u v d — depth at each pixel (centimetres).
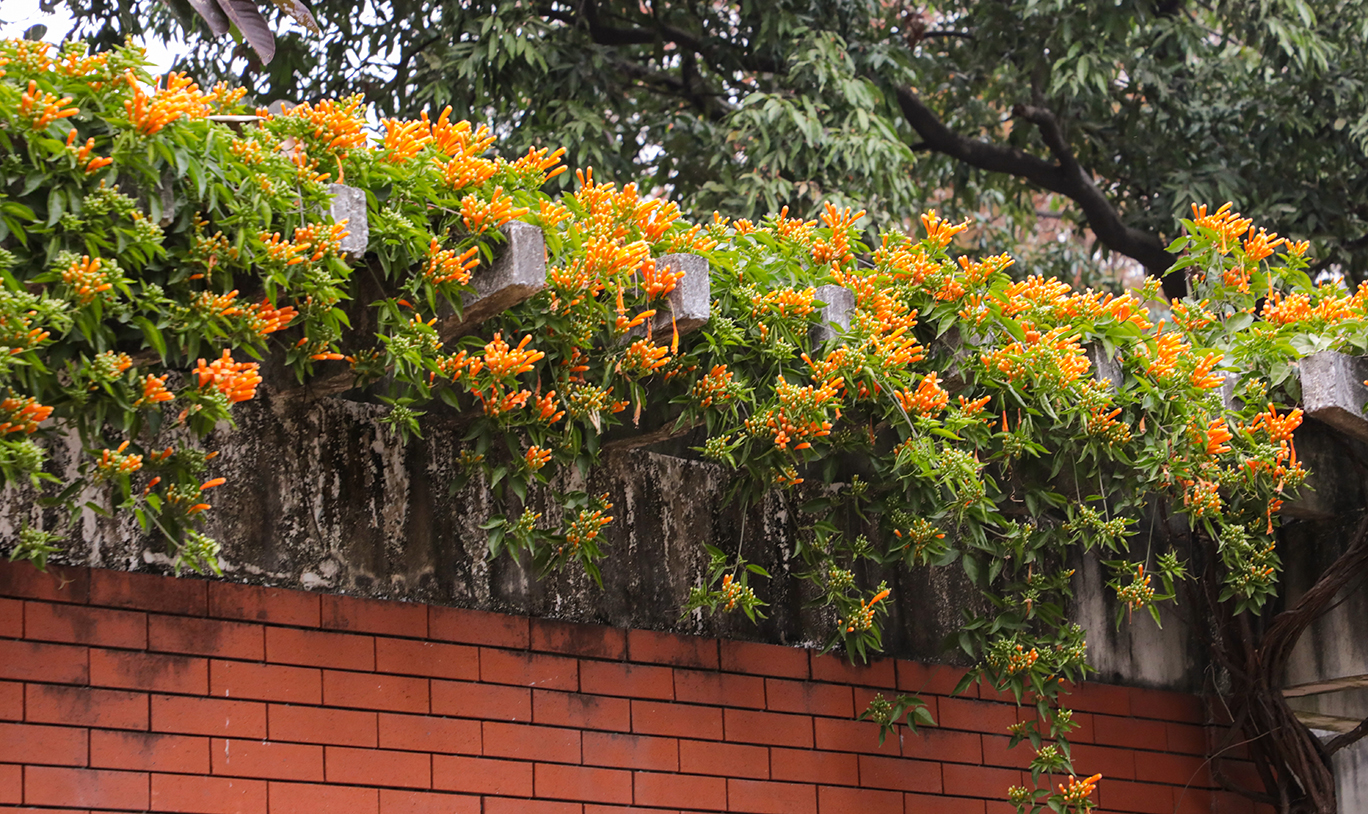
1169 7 919
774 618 465
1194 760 536
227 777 360
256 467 383
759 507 471
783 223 443
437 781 391
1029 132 970
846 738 467
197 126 319
